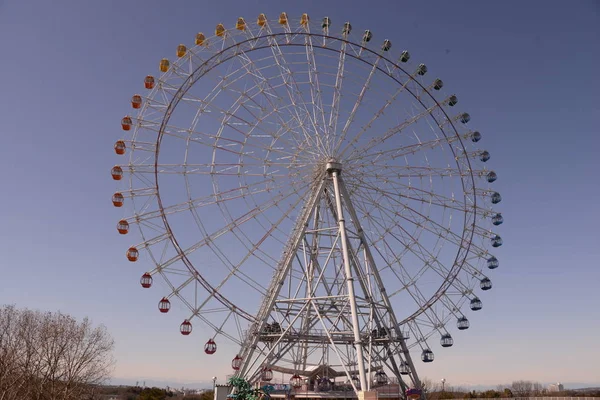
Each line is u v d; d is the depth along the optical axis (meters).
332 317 55.44
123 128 52.09
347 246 53.28
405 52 55.38
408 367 56.56
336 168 54.34
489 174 59.84
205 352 52.22
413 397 52.47
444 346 57.75
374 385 53.44
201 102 51.91
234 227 53.28
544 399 108.44
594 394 137.00
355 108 55.00
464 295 58.78
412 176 57.66
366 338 54.97
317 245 56.69
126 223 52.41
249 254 53.56
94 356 83.12
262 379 52.00
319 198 54.97
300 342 55.44
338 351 47.28
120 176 52.44
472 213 58.16
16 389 64.06
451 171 58.06
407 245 57.00
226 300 53.56
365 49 53.72
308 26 54.56
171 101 51.41
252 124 52.75
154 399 133.62
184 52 55.34
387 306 55.56
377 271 55.41
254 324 54.19
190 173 52.53
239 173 53.56
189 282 52.69
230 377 52.59
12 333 69.75
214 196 52.75
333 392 54.12
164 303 51.72
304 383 56.22
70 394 68.50
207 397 125.81
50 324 71.62
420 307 58.84
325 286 55.94
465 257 58.41
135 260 52.12
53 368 67.38
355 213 55.38
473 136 60.00
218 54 51.66
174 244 52.25
